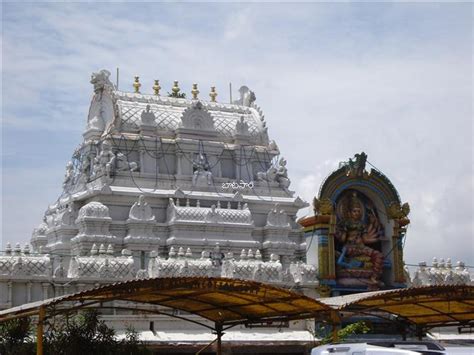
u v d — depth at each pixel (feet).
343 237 177.27
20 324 127.54
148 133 265.95
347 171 177.78
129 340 133.08
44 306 95.96
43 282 160.66
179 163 266.16
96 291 93.86
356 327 152.66
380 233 182.09
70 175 278.46
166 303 117.39
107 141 258.98
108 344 127.03
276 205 267.80
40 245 272.72
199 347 153.79
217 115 287.48
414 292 107.14
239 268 174.91
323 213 174.50
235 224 247.50
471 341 163.53
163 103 282.15
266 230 256.32
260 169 284.82
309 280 174.50
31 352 122.21
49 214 281.74
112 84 277.44
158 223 242.99
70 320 134.72
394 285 179.73
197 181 262.47
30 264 160.25
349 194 180.14
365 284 177.37
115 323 158.30
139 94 280.10
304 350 160.45
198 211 244.63
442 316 128.16
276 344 159.02
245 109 297.33
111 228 237.45
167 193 252.21
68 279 164.14
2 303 156.15
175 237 239.09
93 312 131.75
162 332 160.66
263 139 288.92
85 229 232.94
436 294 108.78
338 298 114.93
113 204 246.27
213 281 98.73
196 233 242.99
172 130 271.49
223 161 278.67
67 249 243.60
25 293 159.12
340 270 175.83
